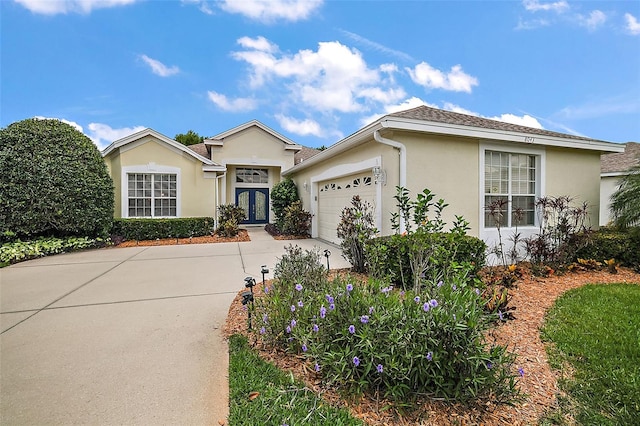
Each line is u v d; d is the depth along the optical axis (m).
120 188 12.88
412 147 6.99
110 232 11.84
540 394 2.63
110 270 7.21
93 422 2.31
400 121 6.50
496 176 7.89
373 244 5.59
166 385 2.75
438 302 2.65
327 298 2.87
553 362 3.10
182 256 8.97
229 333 3.78
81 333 3.81
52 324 4.09
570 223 8.27
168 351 3.36
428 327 2.41
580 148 8.38
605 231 8.04
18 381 2.81
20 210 9.45
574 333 3.68
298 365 2.98
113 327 3.99
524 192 8.20
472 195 7.55
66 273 6.93
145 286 5.88
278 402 2.43
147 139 13.08
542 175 8.24
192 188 13.76
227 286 5.88
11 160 9.37
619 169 12.87
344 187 10.05
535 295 5.08
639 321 3.99
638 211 7.39
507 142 7.83
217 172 14.55
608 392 2.63
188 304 4.86
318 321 2.90
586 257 7.43
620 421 2.33
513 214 8.02
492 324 3.61
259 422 2.22
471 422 2.28
